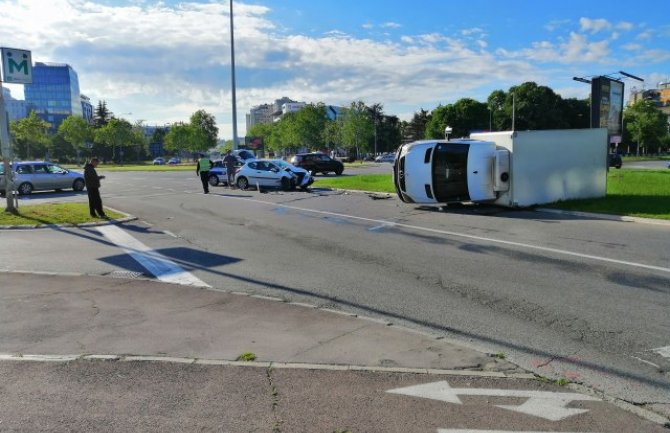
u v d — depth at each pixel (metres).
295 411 3.62
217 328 5.41
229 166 25.78
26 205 18.03
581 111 99.50
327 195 21.08
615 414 3.60
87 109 184.12
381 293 6.84
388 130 116.50
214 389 3.95
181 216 15.05
